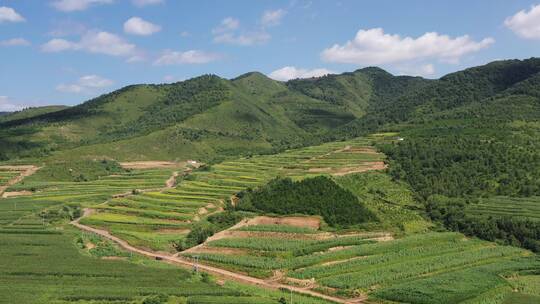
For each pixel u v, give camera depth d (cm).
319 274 14250
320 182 19938
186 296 12362
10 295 11931
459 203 19775
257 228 17750
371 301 12762
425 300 12506
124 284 13225
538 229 17638
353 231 17662
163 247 17350
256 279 14350
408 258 15762
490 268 15225
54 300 11706
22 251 16300
